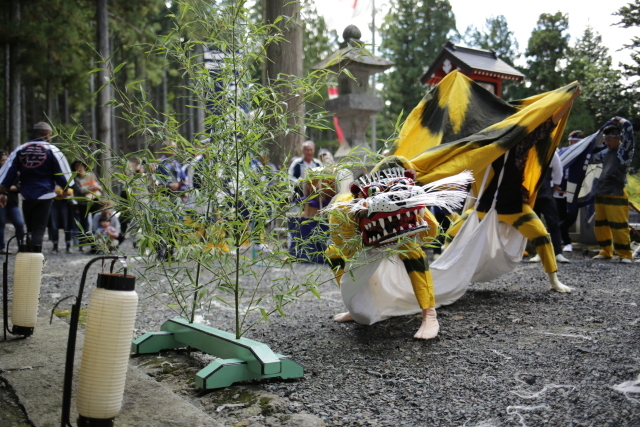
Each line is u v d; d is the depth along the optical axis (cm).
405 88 4538
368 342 376
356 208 351
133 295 212
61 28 1888
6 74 2212
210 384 285
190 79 315
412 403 264
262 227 302
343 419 246
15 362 318
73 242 1074
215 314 489
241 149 304
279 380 303
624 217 724
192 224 314
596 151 798
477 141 435
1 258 791
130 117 302
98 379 206
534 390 272
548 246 502
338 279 393
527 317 423
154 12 2445
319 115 310
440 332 391
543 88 4081
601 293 500
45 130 726
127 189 295
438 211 847
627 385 269
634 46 2097
